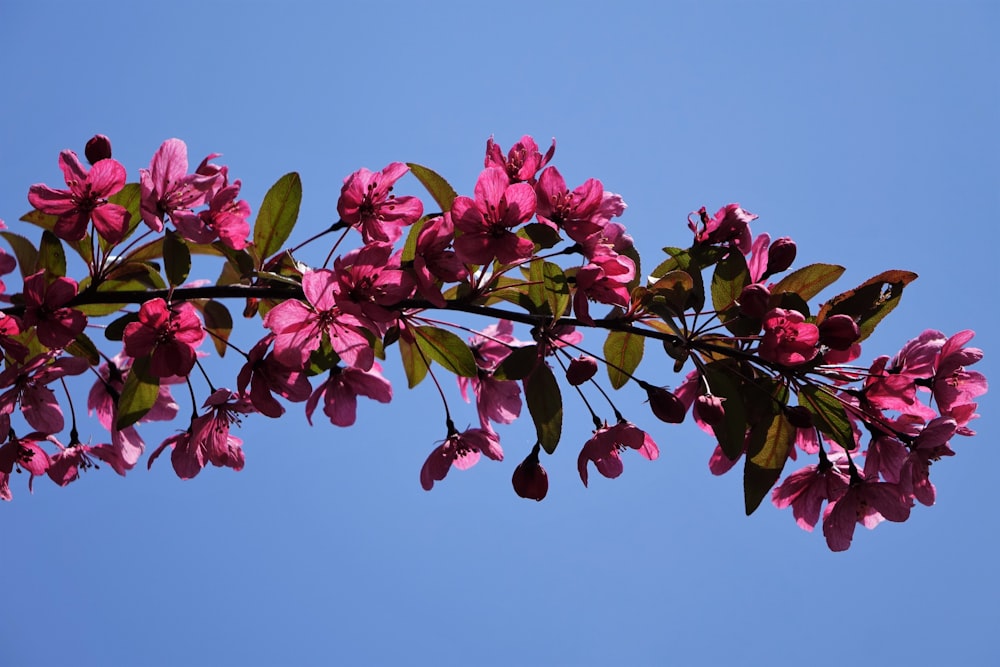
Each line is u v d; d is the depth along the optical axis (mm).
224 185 3678
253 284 3656
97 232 3543
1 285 3764
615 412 3781
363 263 3270
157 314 3328
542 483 3824
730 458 3443
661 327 3568
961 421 3596
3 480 4047
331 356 3643
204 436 3891
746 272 3631
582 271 3436
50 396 3807
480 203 3359
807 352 3301
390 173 3697
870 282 3533
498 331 4414
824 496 3781
